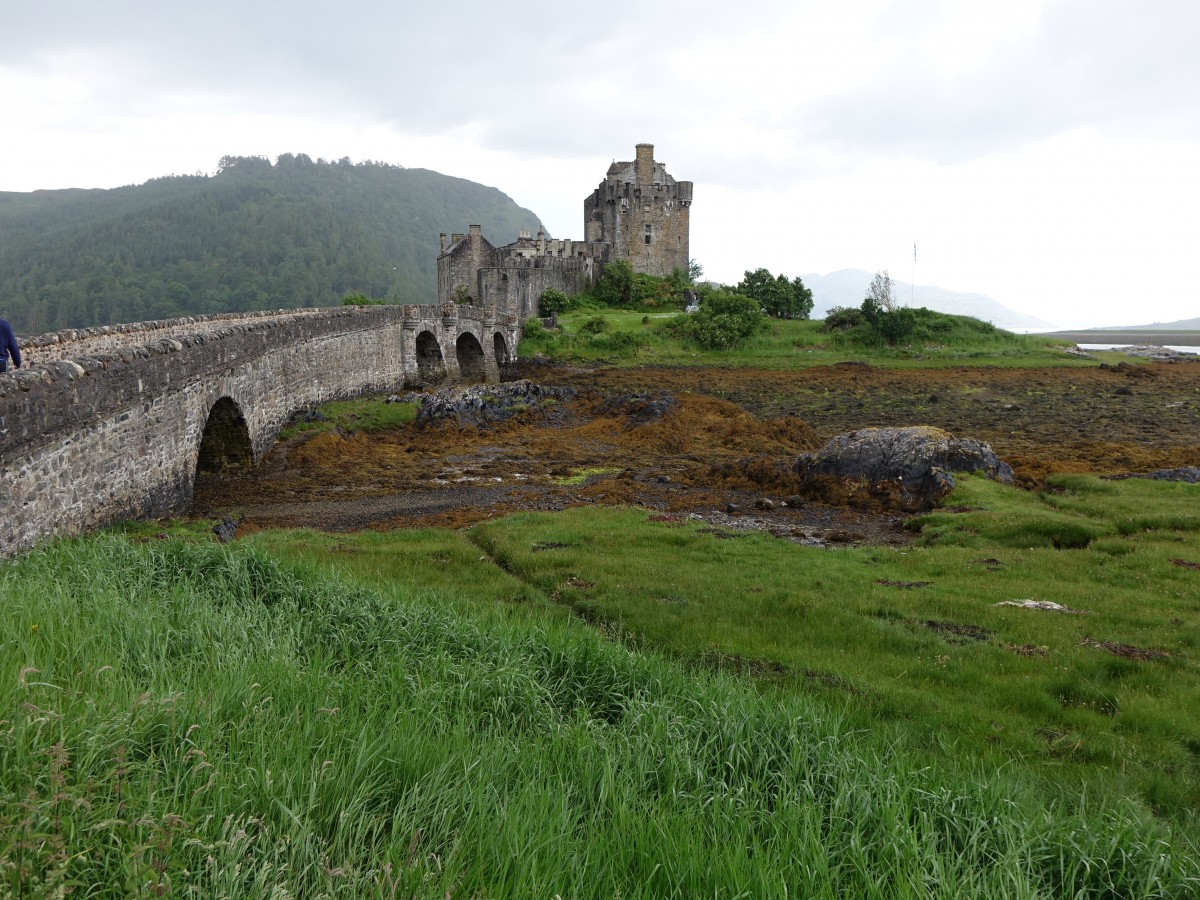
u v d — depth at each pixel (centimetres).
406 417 4078
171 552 1256
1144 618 1371
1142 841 627
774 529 2144
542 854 515
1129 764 884
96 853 422
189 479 2227
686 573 1647
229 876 418
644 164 10950
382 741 609
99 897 401
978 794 680
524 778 629
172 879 412
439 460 3284
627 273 10525
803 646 1252
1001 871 568
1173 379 6388
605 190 11144
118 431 1725
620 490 2606
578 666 972
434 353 5866
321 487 2733
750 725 791
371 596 1182
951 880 537
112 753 500
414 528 2128
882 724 960
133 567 1150
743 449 3509
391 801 562
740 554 1828
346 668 848
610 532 2011
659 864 520
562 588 1541
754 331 8769
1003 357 7800
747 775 718
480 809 541
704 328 8412
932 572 1703
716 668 1151
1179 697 1053
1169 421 4344
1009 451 3391
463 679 862
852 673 1134
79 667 657
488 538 1953
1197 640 1259
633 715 823
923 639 1272
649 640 1273
